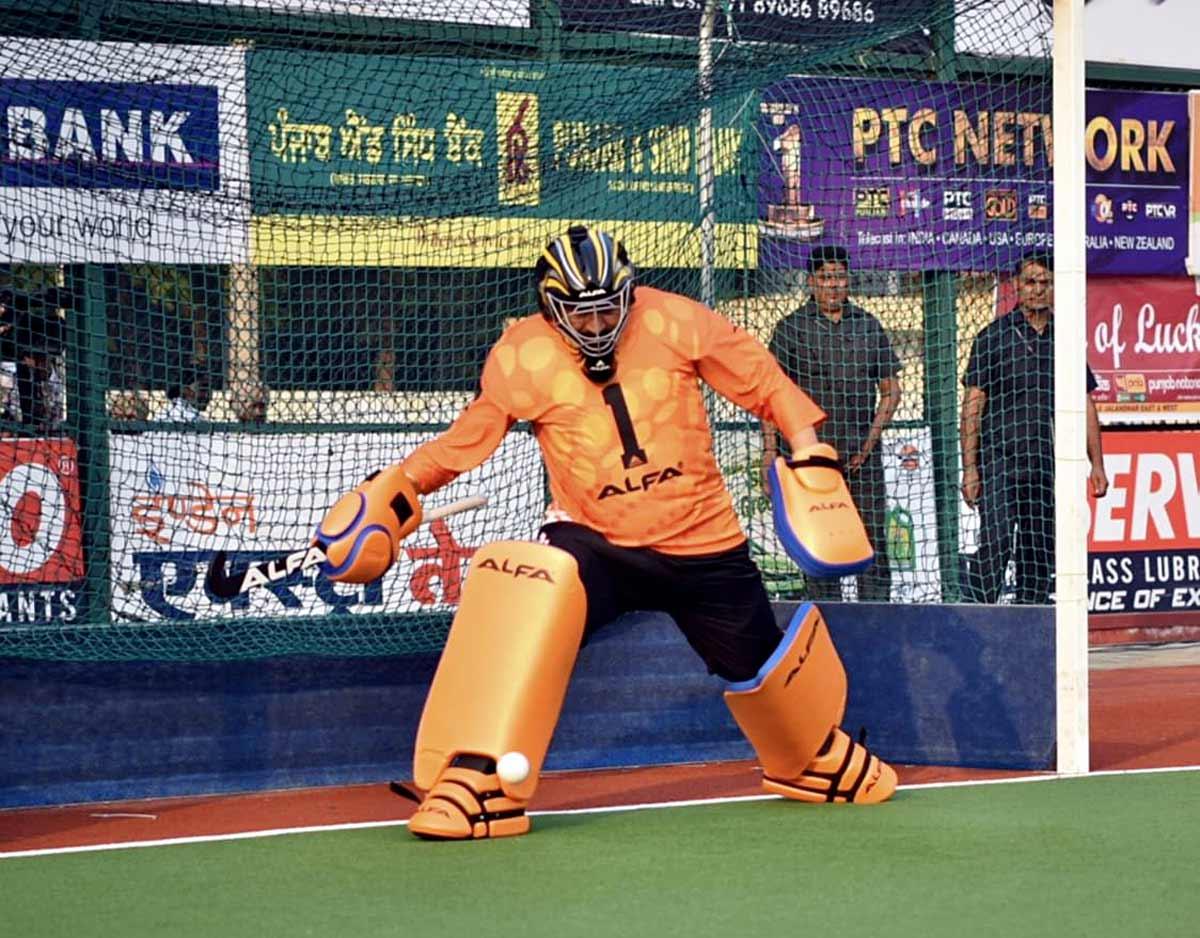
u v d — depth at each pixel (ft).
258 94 48.57
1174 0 70.64
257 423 48.88
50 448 46.57
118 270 47.91
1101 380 70.33
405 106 49.19
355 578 37.52
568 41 49.24
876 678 46.80
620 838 36.40
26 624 44.68
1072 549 44.11
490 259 49.98
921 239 48.80
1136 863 33.30
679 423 37.32
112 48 47.52
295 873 33.55
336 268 49.96
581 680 46.85
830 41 46.68
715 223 49.55
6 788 41.93
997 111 47.83
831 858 34.01
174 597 47.16
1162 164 70.59
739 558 37.96
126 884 32.94
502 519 48.80
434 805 36.42
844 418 49.11
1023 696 44.62
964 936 28.09
